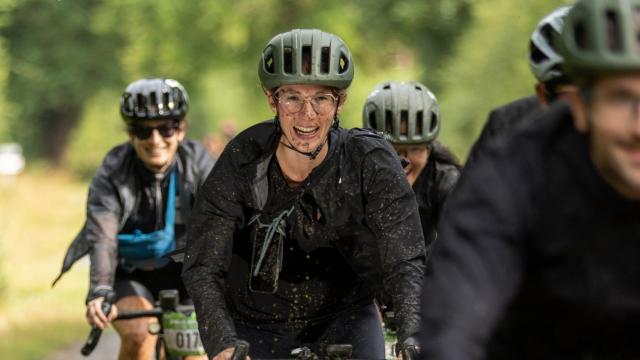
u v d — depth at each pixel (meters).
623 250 4.71
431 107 11.38
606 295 4.73
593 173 4.68
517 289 4.74
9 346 22.77
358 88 65.88
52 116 104.19
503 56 47.88
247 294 8.88
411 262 7.98
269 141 8.24
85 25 92.25
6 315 27.05
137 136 12.41
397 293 7.87
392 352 10.20
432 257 4.71
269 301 8.88
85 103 93.75
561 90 8.05
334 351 7.71
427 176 11.60
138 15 68.44
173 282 13.05
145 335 12.32
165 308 11.54
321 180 8.20
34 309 28.44
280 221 8.31
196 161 12.80
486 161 4.81
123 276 13.02
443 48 70.81
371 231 8.43
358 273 8.66
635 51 4.37
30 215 52.69
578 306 4.78
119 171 12.66
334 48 8.06
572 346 4.89
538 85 8.21
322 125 8.10
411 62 73.19
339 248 8.54
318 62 8.01
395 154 8.28
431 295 4.57
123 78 92.19
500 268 4.62
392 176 8.10
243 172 8.21
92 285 11.85
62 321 26.89
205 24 65.81
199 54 67.12
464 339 4.43
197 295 8.02
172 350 11.59
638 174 4.50
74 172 91.62
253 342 8.98
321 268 8.70
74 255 12.62
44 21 93.12
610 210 4.68
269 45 8.16
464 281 4.55
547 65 8.04
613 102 4.47
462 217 4.69
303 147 8.07
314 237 8.45
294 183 8.29
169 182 12.76
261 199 8.23
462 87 49.06
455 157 11.65
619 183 4.59
